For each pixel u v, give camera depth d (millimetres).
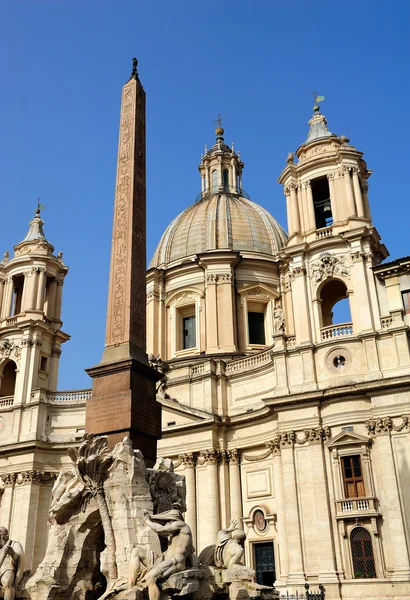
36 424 48938
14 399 51062
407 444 35250
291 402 39062
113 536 18984
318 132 47812
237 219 58531
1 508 47562
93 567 20453
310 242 42969
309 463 37750
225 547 20766
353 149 44719
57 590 19406
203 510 42406
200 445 43875
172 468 21984
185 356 52969
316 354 40188
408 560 32875
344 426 37500
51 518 20516
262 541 40125
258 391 44250
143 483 19531
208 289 53844
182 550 17438
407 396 36000
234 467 43344
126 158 26125
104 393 21828
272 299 55000
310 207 44844
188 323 56094
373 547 34062
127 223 24594
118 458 19625
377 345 38125
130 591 16594
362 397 37438
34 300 53719
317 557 35312
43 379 52625
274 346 42062
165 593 16500
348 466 36656
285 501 37688
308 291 42469
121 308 23016
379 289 40406
